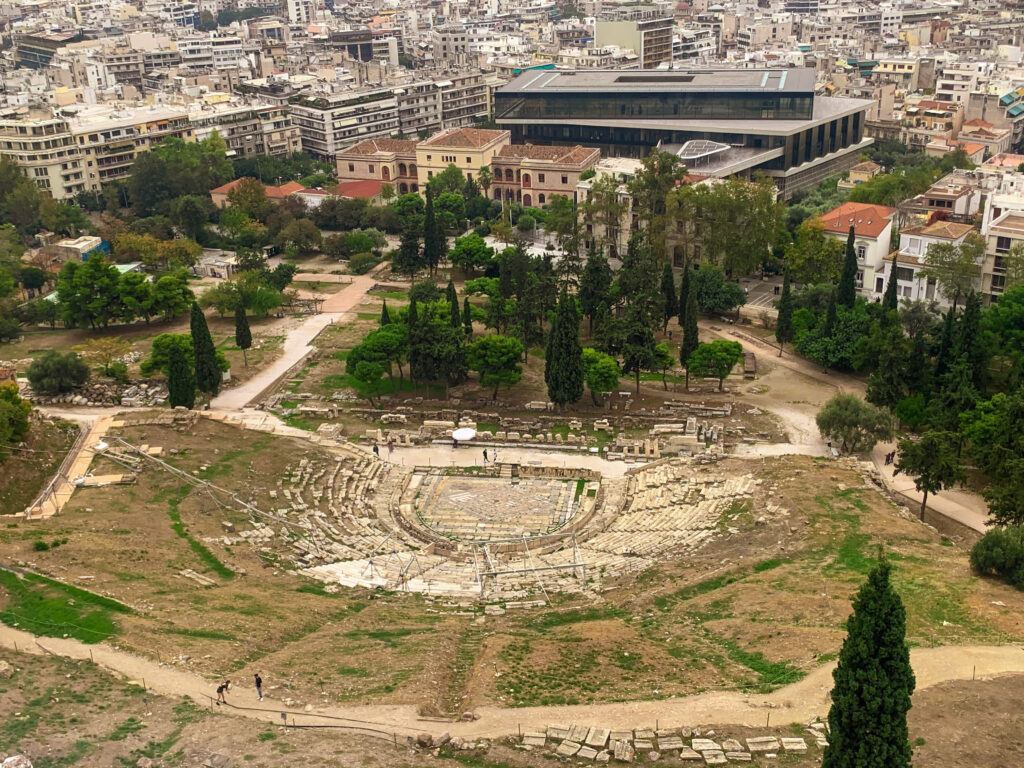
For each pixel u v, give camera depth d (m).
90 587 102.50
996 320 181.75
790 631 94.75
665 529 131.62
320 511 138.75
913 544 119.00
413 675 87.75
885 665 67.06
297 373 194.12
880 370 169.12
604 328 180.00
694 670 88.94
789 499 132.75
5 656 87.75
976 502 140.62
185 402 167.25
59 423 156.62
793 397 179.38
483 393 182.38
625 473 151.50
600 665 90.00
